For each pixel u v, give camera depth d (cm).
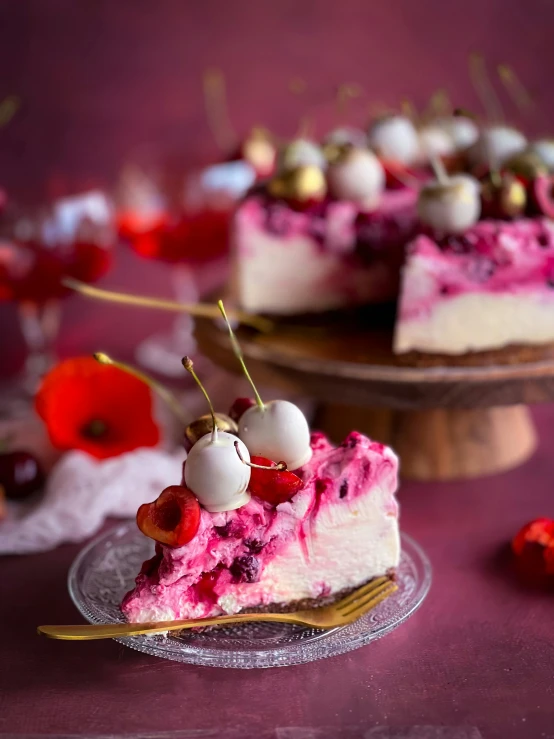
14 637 67
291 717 62
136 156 102
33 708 62
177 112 116
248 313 90
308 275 90
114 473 79
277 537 67
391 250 90
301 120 118
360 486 67
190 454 65
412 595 68
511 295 81
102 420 86
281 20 114
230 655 63
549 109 121
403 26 117
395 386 77
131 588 68
